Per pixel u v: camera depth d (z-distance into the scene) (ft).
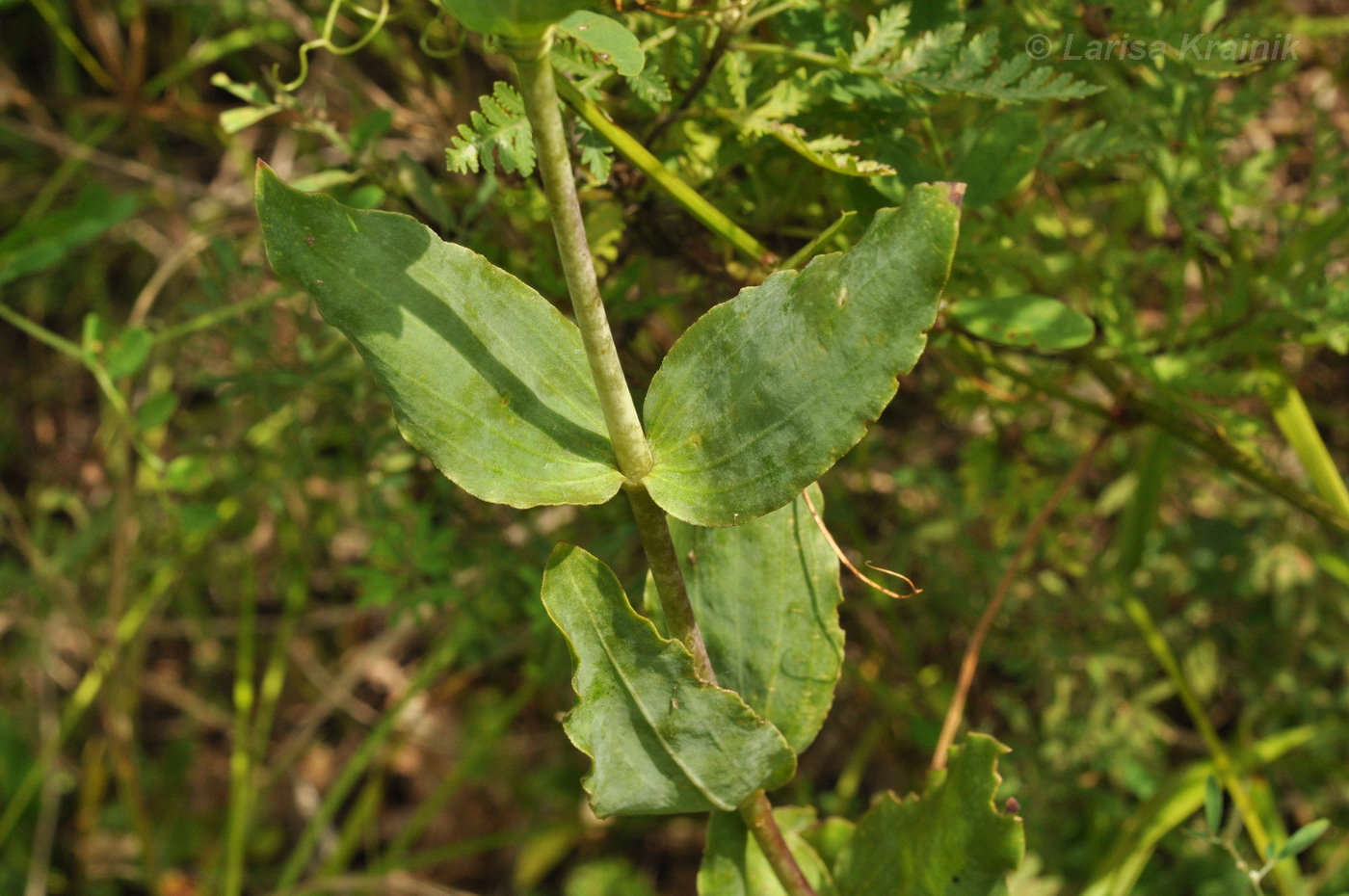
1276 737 1.36
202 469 1.32
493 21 0.71
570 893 1.72
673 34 0.97
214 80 1.07
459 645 1.63
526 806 1.92
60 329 1.98
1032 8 1.07
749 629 0.91
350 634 1.99
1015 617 1.49
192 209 1.76
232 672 1.99
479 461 0.82
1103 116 1.19
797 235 1.10
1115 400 1.20
